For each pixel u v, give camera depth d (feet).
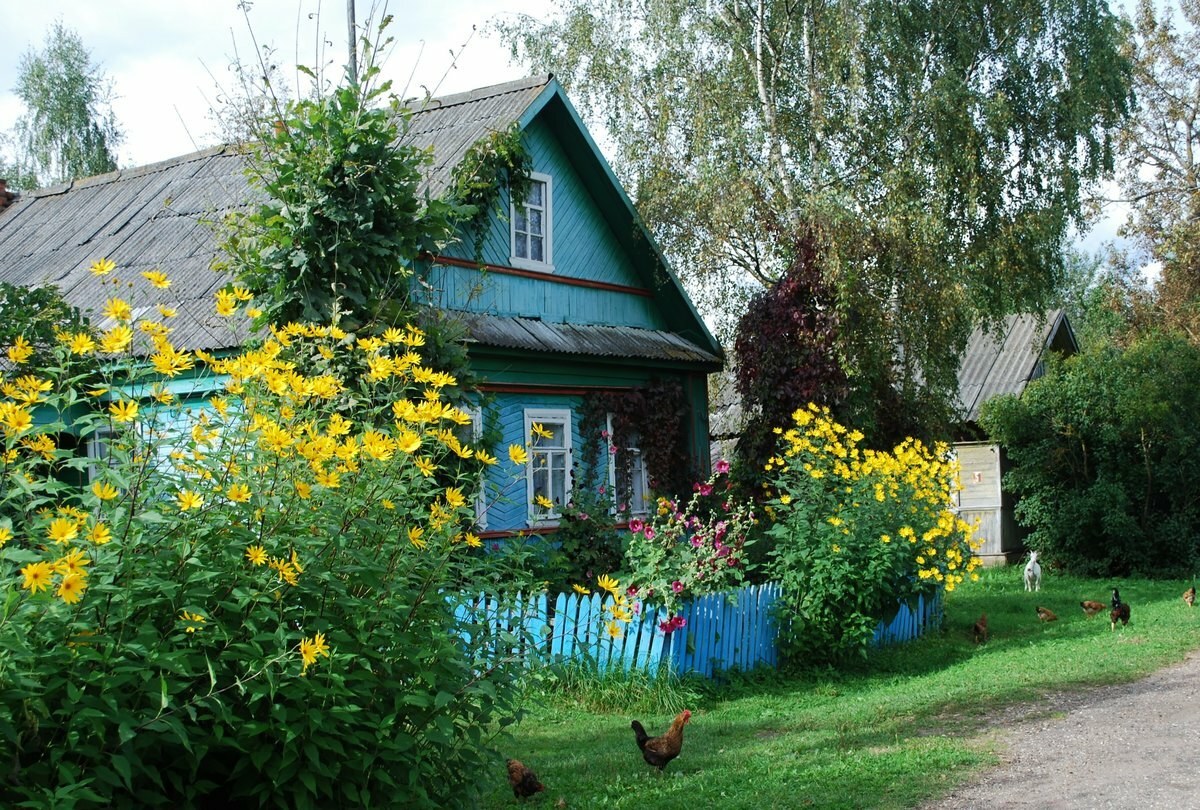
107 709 11.40
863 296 48.24
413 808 14.62
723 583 35.14
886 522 37.99
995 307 63.67
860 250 49.39
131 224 51.42
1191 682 31.22
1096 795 19.98
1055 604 52.90
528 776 21.35
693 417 54.03
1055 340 86.02
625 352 48.57
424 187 42.09
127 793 12.19
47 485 11.98
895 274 50.96
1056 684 31.99
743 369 51.34
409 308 30.60
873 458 39.75
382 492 14.48
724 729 28.53
